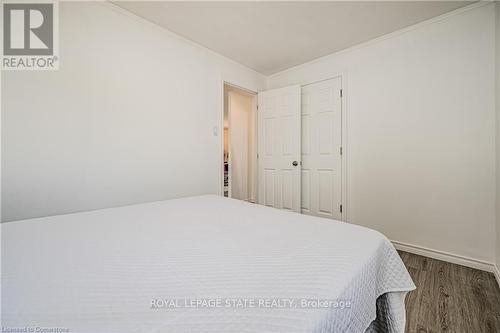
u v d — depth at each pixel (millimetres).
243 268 629
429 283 1593
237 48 2557
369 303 659
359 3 1788
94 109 1748
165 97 2197
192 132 2438
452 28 1896
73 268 639
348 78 2562
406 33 2137
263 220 1113
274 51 2631
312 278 574
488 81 1745
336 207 2703
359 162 2490
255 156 3438
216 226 1021
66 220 1124
